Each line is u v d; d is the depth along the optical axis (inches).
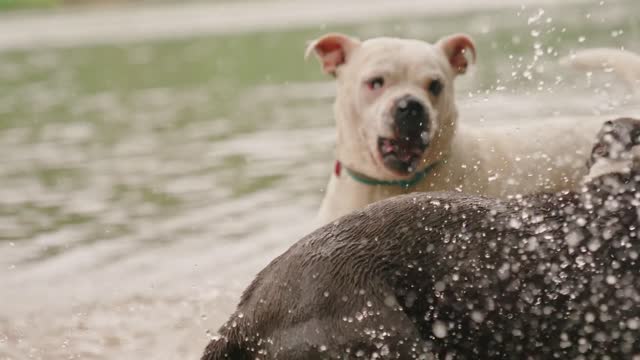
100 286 365.7
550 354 245.3
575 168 346.9
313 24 1348.4
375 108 346.6
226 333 253.6
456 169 350.6
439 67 352.2
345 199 359.3
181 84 895.7
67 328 329.7
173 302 347.6
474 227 247.6
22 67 1078.4
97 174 537.0
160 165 553.3
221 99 788.6
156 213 455.2
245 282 363.6
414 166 344.2
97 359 307.4
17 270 386.6
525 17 1143.0
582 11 1122.7
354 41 364.5
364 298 240.7
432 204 252.2
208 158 563.2
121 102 801.6
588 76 677.3
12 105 812.0
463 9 1405.0
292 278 247.0
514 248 244.8
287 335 243.6
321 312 241.3
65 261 393.7
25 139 652.1
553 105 594.6
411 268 244.8
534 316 243.0
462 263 244.7
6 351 313.4
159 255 395.9
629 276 239.9
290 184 493.4
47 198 490.3
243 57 1066.1
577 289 241.3
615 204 246.5
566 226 246.1
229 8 1849.2
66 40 1349.7
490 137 356.2
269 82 876.6
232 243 405.7
